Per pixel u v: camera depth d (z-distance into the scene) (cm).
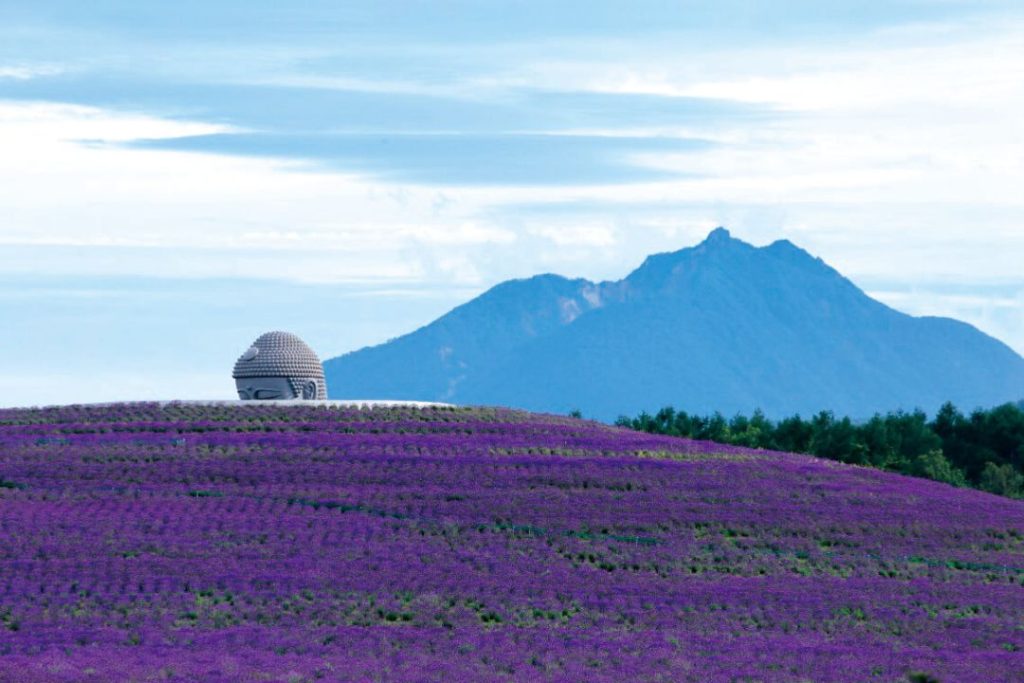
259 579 6994
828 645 6091
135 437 10338
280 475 9238
